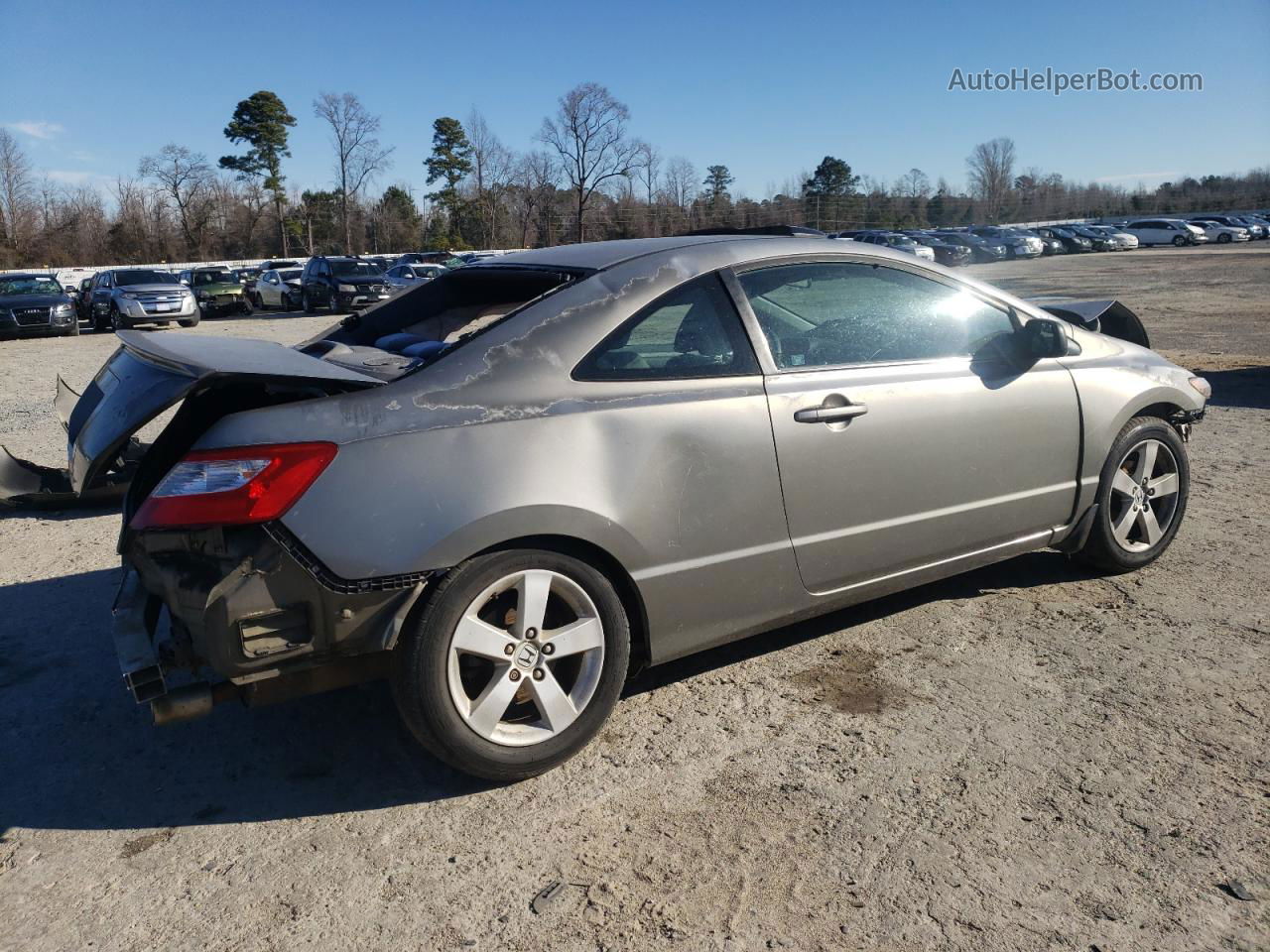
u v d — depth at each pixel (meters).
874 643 3.82
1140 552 4.36
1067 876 2.43
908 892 2.40
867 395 3.44
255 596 2.55
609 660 3.01
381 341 3.76
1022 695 3.35
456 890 2.48
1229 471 6.18
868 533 3.48
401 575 2.65
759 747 3.10
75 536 5.61
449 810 2.84
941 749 3.04
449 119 75.62
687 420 3.08
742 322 3.30
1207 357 11.66
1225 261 37.12
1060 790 2.79
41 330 22.00
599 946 2.26
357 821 2.80
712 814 2.75
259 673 2.62
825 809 2.75
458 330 4.30
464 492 2.71
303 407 2.69
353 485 2.63
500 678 2.85
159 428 8.56
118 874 2.59
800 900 2.39
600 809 2.80
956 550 3.76
